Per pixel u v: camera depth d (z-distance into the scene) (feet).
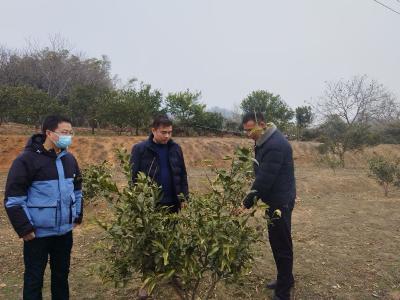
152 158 13.69
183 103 85.56
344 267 17.76
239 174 9.43
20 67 111.24
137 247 8.84
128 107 69.97
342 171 58.49
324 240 21.67
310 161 74.33
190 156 64.80
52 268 12.26
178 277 9.71
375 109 102.47
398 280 16.57
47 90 107.65
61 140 11.29
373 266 17.93
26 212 10.89
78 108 75.82
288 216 13.42
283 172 13.20
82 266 17.04
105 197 8.98
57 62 114.93
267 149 12.93
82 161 54.60
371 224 25.34
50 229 11.34
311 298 14.85
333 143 68.85
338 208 30.86
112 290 14.88
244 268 9.64
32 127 70.59
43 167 11.20
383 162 39.78
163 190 13.67
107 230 8.83
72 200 11.83
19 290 14.84
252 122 13.03
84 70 125.59
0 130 63.77
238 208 9.82
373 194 40.83
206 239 8.78
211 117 88.12
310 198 36.32
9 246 19.36
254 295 14.75
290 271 13.65
